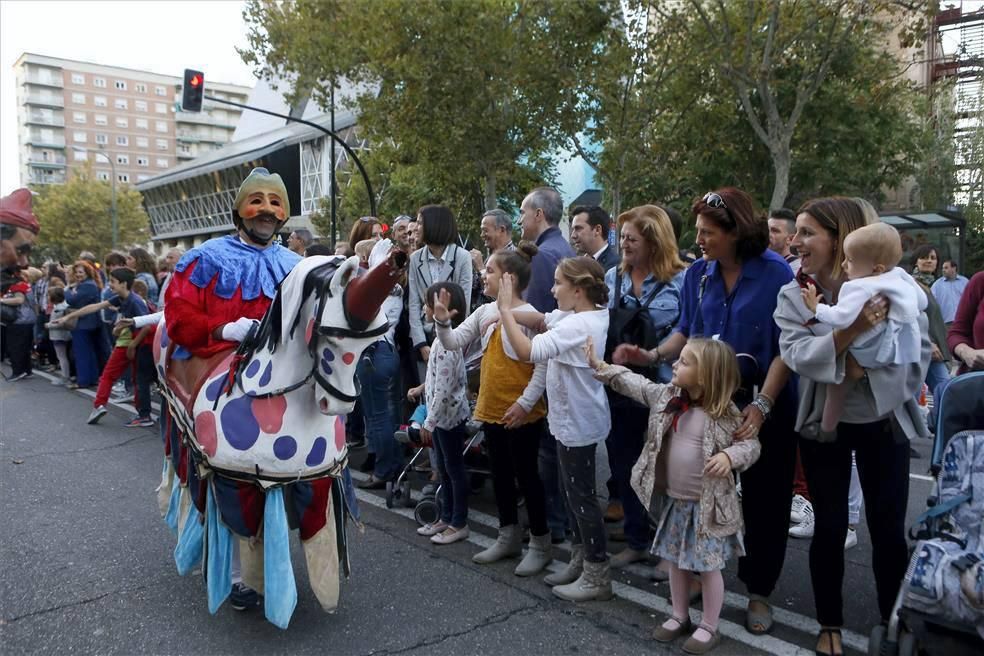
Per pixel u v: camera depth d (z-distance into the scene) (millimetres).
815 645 3320
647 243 4203
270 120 57719
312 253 6793
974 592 2402
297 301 3031
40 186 68500
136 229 63312
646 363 3838
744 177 19250
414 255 5688
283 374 3102
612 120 15617
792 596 3879
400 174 24281
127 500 5453
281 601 3127
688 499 3256
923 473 6270
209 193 58125
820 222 3090
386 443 5480
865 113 17609
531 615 3635
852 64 17000
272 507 3139
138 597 3816
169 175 61719
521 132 16578
